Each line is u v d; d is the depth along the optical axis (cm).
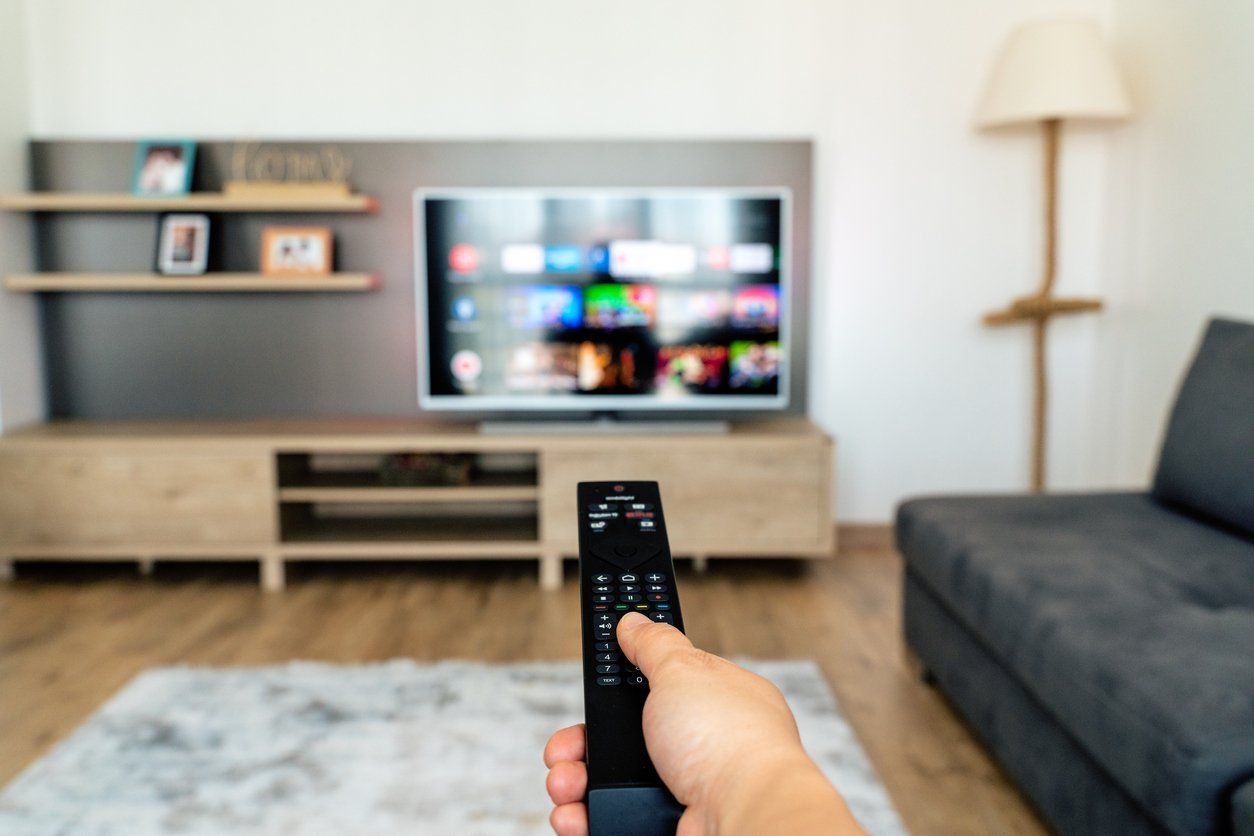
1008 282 372
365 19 368
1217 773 124
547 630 291
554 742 49
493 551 338
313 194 350
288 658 268
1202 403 228
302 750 211
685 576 346
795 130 368
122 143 364
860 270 372
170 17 367
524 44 368
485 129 371
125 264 371
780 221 352
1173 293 324
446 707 232
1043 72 321
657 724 40
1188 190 315
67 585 339
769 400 359
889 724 227
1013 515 236
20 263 362
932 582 231
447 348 355
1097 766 158
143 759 207
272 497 333
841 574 348
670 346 356
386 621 299
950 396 378
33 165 365
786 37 365
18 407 360
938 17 362
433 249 351
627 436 336
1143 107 341
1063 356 374
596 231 352
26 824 182
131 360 376
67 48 367
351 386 377
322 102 371
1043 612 174
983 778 201
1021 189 368
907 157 367
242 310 374
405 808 188
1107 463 364
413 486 350
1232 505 209
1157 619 166
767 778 34
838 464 382
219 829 181
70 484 333
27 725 226
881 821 181
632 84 369
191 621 300
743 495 335
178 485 333
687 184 366
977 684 209
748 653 270
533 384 357
